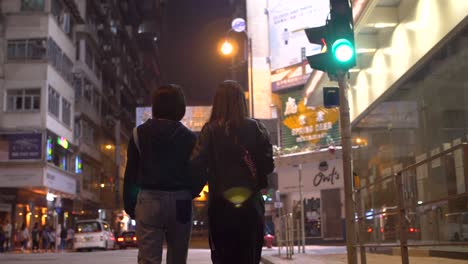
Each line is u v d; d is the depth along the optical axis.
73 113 44.69
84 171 49.22
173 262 4.39
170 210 4.27
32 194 39.47
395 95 15.32
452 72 11.84
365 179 18.28
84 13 48.66
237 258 3.90
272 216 34.75
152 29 91.81
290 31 36.97
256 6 38.72
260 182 4.02
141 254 4.25
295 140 35.56
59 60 40.69
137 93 81.44
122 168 68.88
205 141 4.00
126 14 72.12
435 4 12.41
